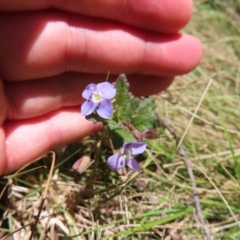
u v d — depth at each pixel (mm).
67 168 117
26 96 111
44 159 115
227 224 112
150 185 117
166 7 109
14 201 110
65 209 110
